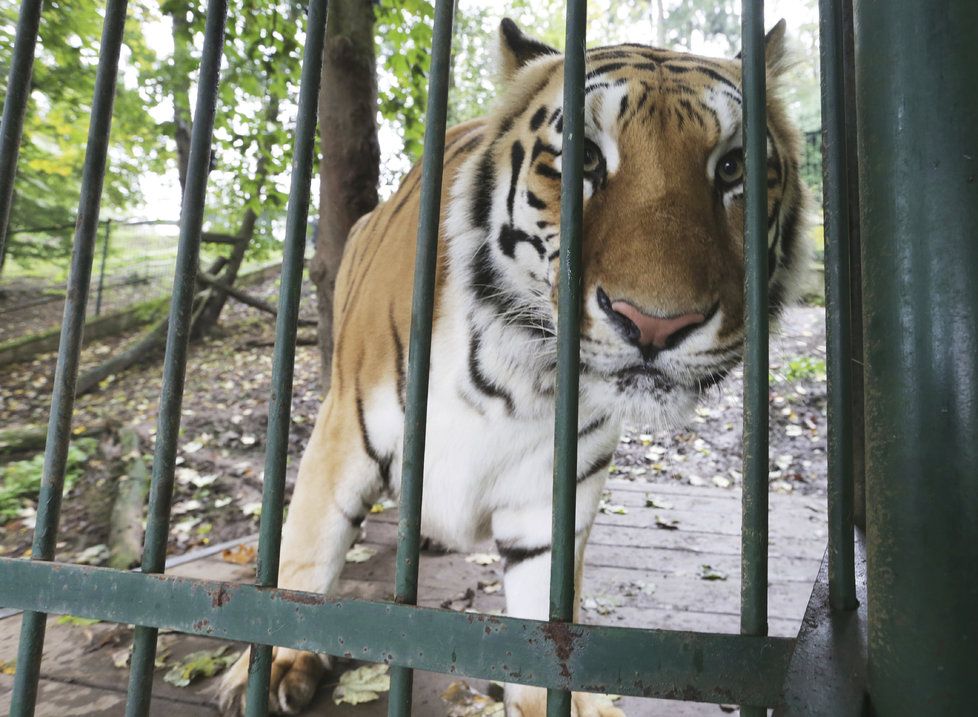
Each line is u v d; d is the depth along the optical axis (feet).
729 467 19.72
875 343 2.47
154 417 23.07
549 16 33.58
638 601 9.69
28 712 3.74
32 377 29.12
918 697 2.27
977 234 2.27
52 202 41.14
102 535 14.16
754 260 2.92
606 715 6.28
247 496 16.79
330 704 6.69
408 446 3.31
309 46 3.64
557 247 5.70
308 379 26.89
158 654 7.75
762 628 2.84
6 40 24.26
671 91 5.56
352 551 11.32
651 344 5.05
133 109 27.17
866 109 2.53
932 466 2.27
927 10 2.36
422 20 15.80
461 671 3.09
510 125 6.48
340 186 14.16
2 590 3.77
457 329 6.46
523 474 6.58
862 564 3.73
